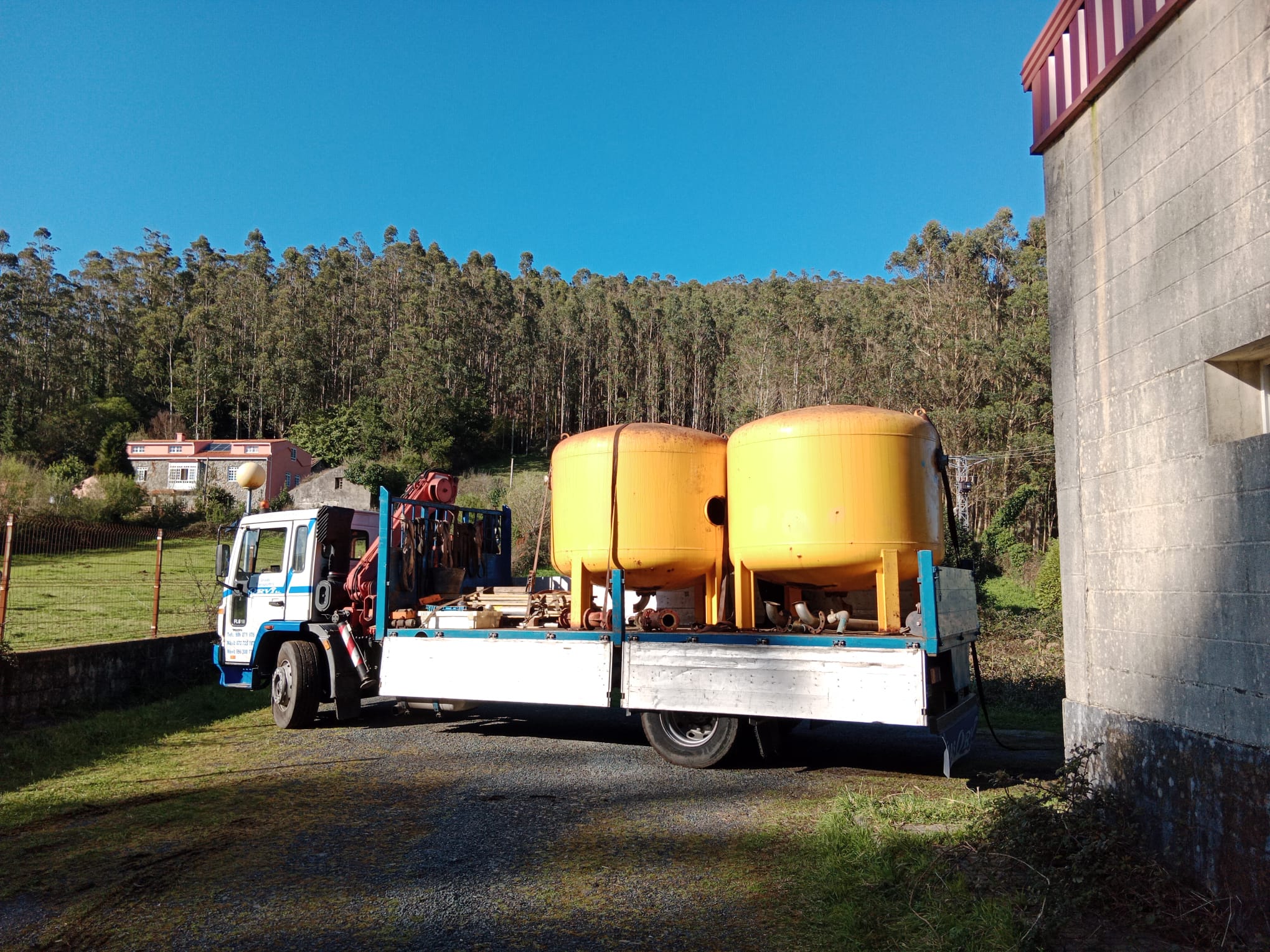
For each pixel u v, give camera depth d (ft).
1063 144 18.22
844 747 26.89
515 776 22.61
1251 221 12.27
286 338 315.78
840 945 11.87
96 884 14.78
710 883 14.43
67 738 27.07
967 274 194.29
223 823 18.31
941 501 23.27
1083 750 16.39
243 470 35.86
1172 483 14.23
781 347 234.38
